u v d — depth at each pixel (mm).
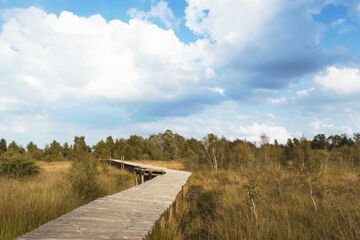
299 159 12945
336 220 4547
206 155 23531
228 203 6980
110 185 12398
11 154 13719
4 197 5969
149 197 6715
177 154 57219
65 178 9742
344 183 9156
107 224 3812
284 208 5652
